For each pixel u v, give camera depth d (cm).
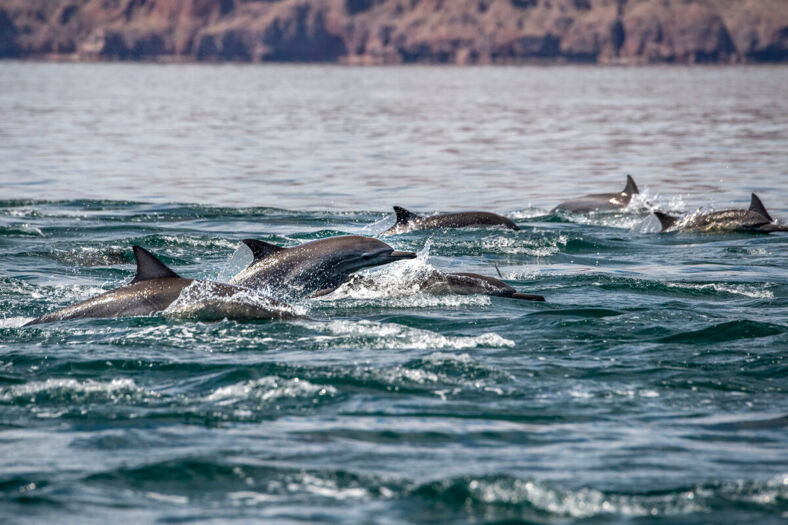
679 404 3878
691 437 3519
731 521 2873
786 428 3609
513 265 7281
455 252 7769
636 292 6194
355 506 2950
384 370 4238
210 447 3403
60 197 11362
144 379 4184
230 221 9712
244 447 3403
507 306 5706
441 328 5159
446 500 2984
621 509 2939
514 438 3503
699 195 11844
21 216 9812
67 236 8606
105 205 10744
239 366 4312
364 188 12488
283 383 4081
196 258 7525
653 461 3291
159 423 3653
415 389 4034
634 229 9250
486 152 16888
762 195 11738
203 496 3017
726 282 6450
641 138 19500
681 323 5203
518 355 4575
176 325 5028
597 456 3334
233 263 7331
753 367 4372
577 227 9394
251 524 2817
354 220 9869
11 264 7075
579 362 4456
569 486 3086
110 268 7025
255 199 11488
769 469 3225
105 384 4072
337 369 4256
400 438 3500
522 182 13150
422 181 13175
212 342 4747
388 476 3158
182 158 15700
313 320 5153
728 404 3884
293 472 3189
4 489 3053
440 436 3522
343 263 5875
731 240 8562
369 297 5841
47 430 3578
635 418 3722
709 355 4566
